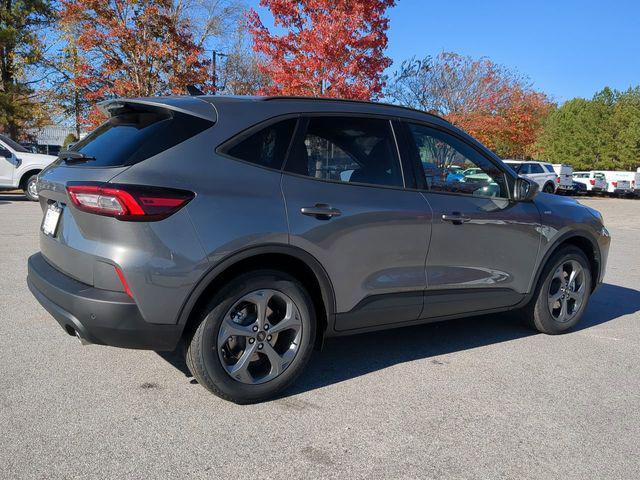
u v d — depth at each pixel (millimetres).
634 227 15289
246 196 3146
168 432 2943
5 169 13758
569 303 5086
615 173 37531
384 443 2943
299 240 3258
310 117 3547
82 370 3670
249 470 2637
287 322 3355
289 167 3367
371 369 3979
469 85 25344
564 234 4750
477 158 4332
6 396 3258
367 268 3584
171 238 2910
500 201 4359
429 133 4105
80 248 3018
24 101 22109
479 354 4383
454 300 4094
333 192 3465
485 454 2881
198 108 3252
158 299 2914
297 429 3049
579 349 4602
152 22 18062
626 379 3969
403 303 3807
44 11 21234
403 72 22234
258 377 3328
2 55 21109
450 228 3967
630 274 8148
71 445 2770
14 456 2648
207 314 3098
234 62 28797
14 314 4723
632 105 48031
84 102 21453
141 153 3023
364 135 3748
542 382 3859
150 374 3658
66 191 3039
